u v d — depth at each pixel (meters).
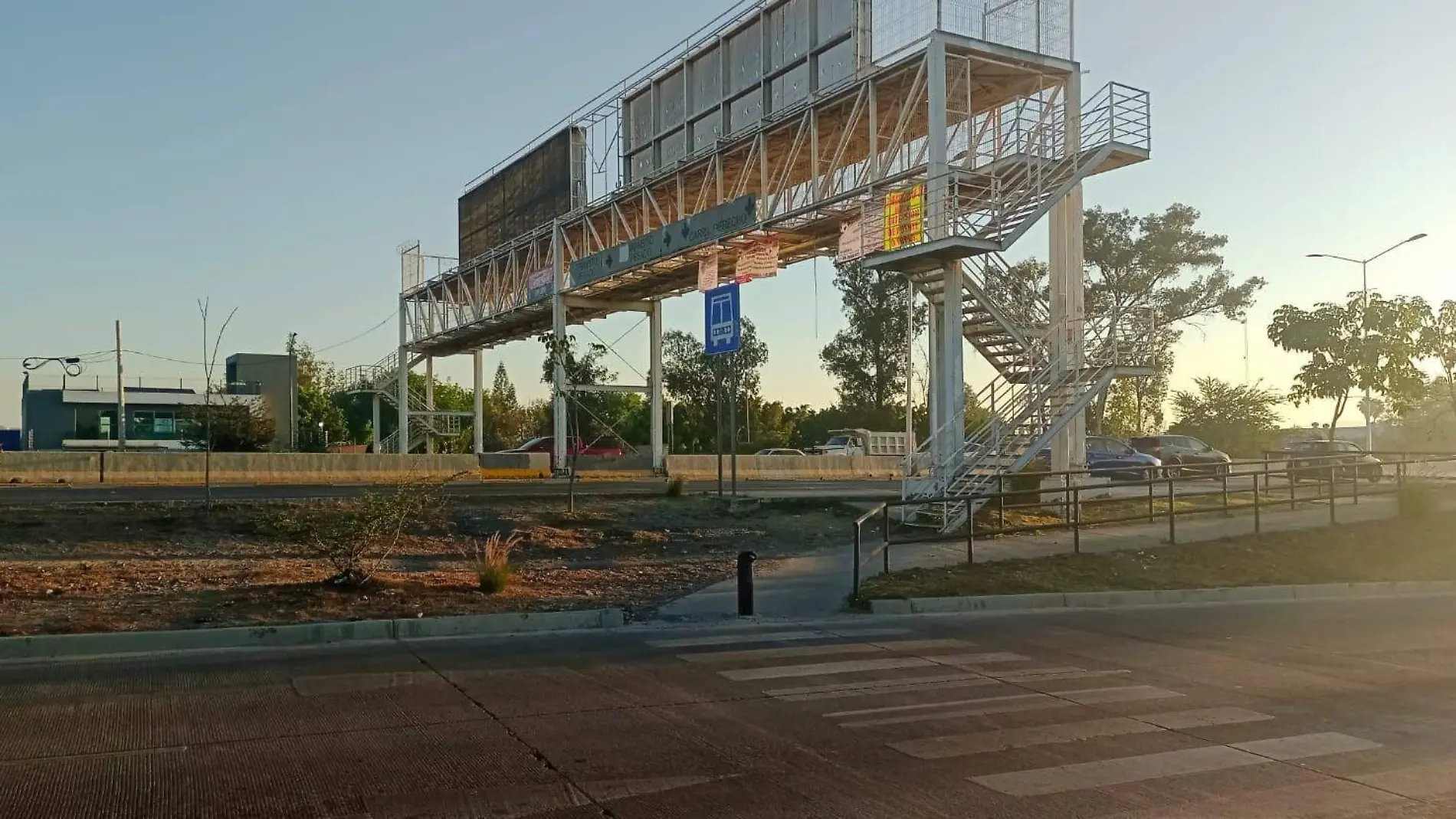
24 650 10.41
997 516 22.44
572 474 23.17
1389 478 30.77
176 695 8.73
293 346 66.88
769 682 9.66
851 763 7.06
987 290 25.30
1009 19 24.86
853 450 54.41
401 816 5.88
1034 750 7.46
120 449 49.19
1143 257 57.03
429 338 51.94
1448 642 12.40
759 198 30.62
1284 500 25.22
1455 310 31.52
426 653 10.88
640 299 41.28
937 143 23.44
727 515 23.05
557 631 12.52
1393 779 6.88
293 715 8.09
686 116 33.03
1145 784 6.70
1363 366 31.36
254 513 20.00
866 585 15.47
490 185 46.19
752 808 6.13
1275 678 10.17
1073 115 24.92
